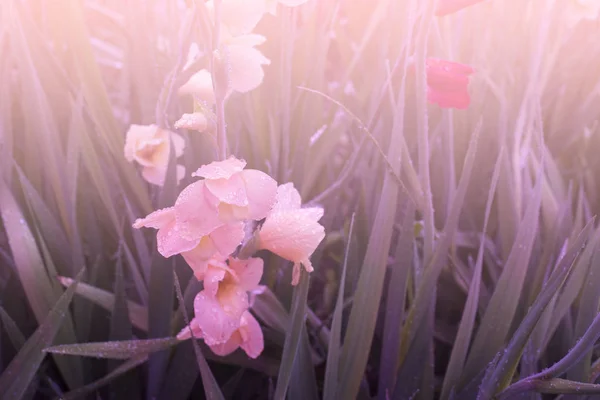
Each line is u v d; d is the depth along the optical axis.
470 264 0.88
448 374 0.72
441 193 0.94
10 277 0.80
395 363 0.75
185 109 0.89
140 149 0.77
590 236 0.77
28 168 0.85
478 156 0.94
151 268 0.73
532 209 0.70
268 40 0.94
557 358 0.77
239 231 0.52
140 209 0.89
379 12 0.96
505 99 0.95
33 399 0.78
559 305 0.71
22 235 0.71
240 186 0.49
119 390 0.77
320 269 0.96
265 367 0.76
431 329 0.75
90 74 0.85
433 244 0.77
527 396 0.66
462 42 1.04
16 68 0.96
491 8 1.04
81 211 0.85
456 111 0.94
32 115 0.81
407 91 0.83
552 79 1.05
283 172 0.87
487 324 0.71
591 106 0.97
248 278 0.56
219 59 0.53
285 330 0.74
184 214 0.50
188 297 0.73
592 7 1.03
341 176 0.88
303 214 0.56
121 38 1.17
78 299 0.76
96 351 0.64
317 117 0.96
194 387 0.80
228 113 0.90
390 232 0.67
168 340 0.65
